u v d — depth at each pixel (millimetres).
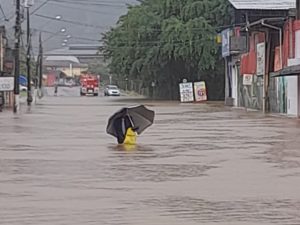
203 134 29281
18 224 11055
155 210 12219
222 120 39781
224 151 22234
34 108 57719
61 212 12031
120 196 13688
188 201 13125
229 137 27688
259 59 52438
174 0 81312
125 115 24828
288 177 16312
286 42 45719
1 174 16859
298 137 27500
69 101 77750
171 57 79812
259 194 13938
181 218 11539
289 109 45781
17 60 51438
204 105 65125
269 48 50938
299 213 11945
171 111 51750
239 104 60906
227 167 18172
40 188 14680
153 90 91562
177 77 83125
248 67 55875
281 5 57688
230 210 12234
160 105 65000
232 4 59156
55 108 57594
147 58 81750
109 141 25969
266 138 27078
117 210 12211
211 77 81312
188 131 31078
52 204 12789
